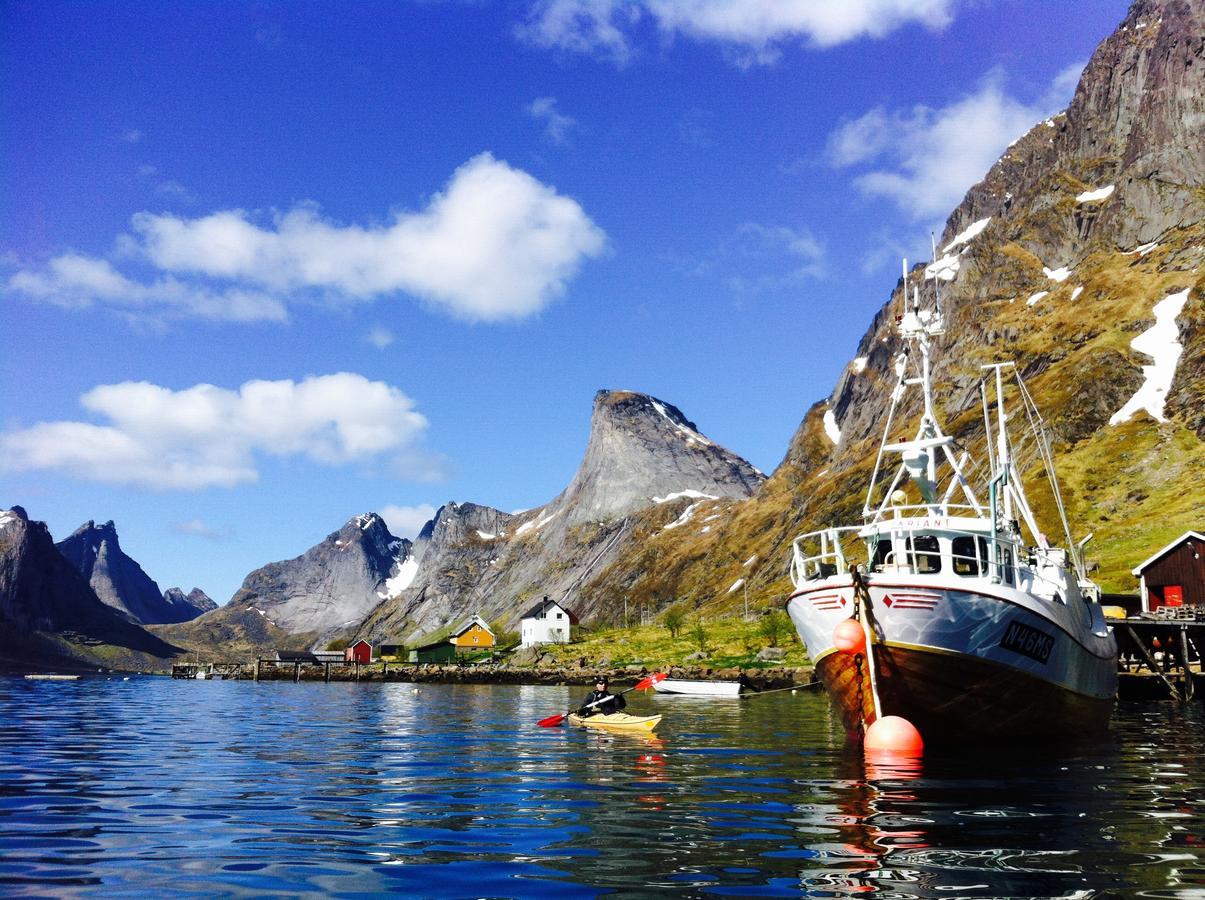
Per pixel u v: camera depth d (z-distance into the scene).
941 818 17.02
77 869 13.09
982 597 27.91
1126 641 73.25
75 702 77.38
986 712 29.30
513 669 149.38
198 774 24.30
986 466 148.12
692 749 30.88
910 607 28.06
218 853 14.12
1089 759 27.12
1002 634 28.45
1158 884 12.25
